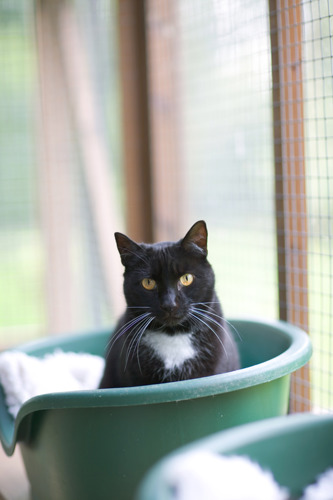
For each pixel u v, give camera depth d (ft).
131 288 6.20
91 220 10.65
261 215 9.00
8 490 6.78
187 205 9.68
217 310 6.31
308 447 4.25
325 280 7.40
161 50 9.00
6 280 12.62
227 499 3.54
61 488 5.63
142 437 5.18
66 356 7.86
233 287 10.34
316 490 4.17
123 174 9.58
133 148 9.32
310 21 6.27
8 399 6.99
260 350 7.00
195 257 6.10
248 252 9.80
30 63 11.30
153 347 6.08
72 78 10.36
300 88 6.64
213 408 5.24
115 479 5.32
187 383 4.99
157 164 9.23
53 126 10.57
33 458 5.91
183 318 5.92
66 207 10.99
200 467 3.53
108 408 5.12
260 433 4.08
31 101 11.78
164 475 3.39
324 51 6.57
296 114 6.70
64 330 11.28
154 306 5.96
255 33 7.28
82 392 5.02
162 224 9.36
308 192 7.12
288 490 4.16
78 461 5.40
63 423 5.35
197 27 8.61
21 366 7.18
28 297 12.71
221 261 10.53
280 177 6.92
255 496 3.73
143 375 6.09
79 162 10.61
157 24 8.93
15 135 12.05
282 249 7.04
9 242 12.46
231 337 6.70
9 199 12.28
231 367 6.37
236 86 8.46
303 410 7.05
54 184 10.83
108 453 5.26
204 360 6.10
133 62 9.11
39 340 8.13
